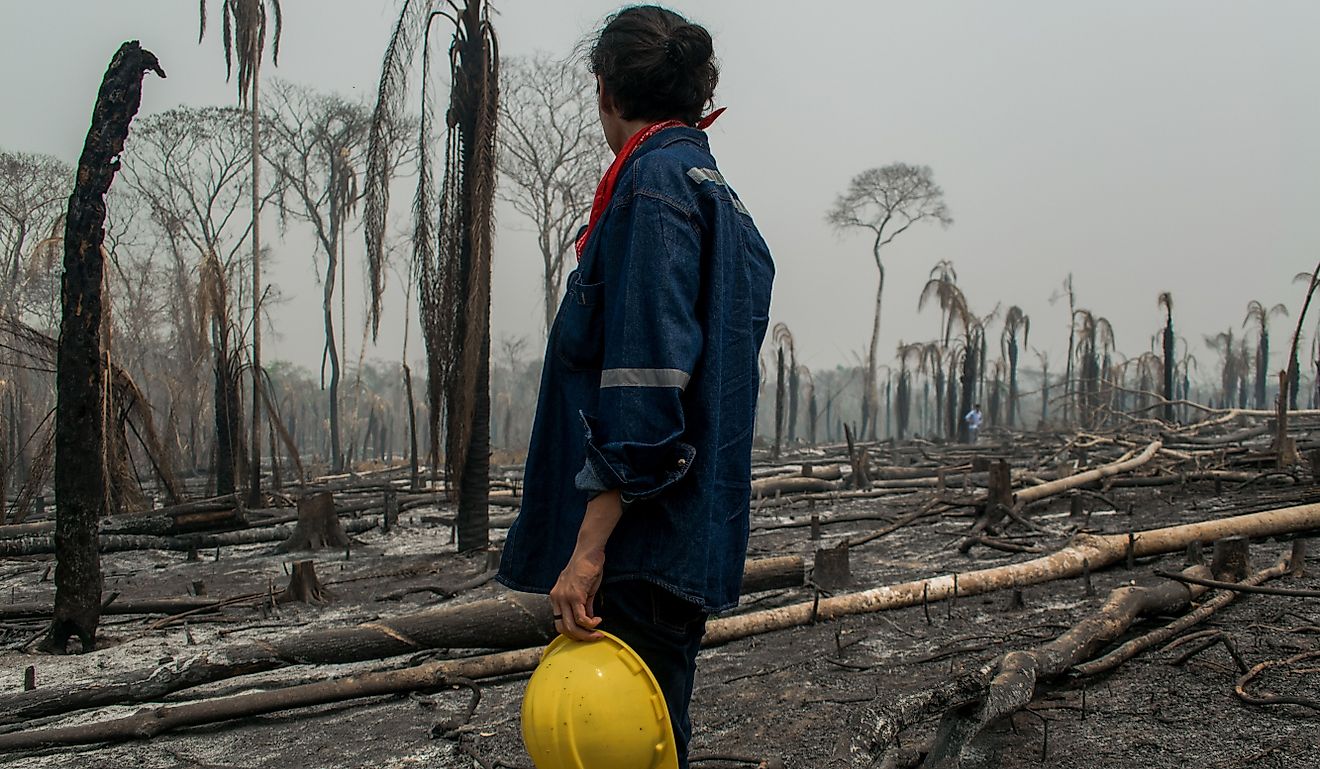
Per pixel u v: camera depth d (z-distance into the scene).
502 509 15.22
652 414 1.73
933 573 8.05
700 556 1.82
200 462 25.05
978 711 3.11
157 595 8.75
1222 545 5.78
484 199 10.42
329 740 4.28
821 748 3.77
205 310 14.59
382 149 11.43
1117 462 14.50
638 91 2.01
